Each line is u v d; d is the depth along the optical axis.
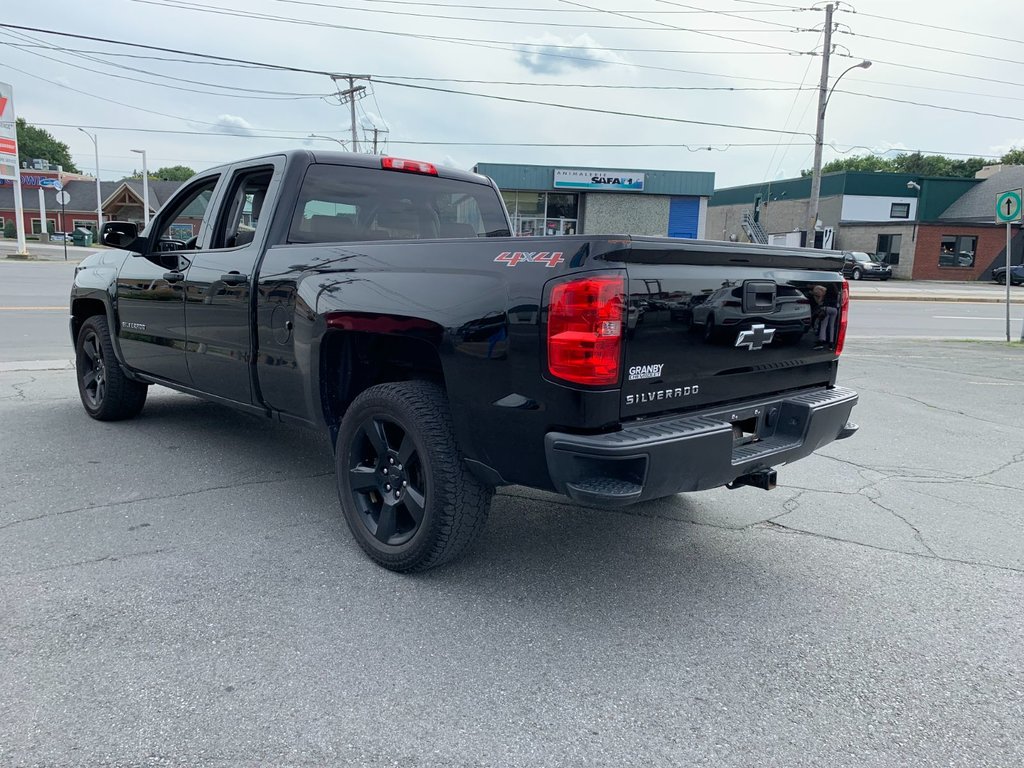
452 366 3.01
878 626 3.12
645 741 2.32
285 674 2.60
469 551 3.75
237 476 4.74
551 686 2.60
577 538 3.98
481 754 2.23
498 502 4.52
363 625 2.96
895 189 47.00
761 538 4.07
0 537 3.68
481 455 3.02
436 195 4.81
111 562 3.44
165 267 4.86
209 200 4.70
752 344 3.28
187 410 6.51
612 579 3.48
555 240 2.76
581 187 34.69
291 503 4.29
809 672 2.75
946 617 3.21
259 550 3.63
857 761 2.26
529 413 2.80
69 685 2.49
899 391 8.64
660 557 3.77
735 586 3.46
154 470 4.81
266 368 4.02
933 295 29.55
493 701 2.50
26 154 93.75
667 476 2.76
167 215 5.10
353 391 3.84
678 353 2.93
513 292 2.82
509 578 3.45
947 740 2.38
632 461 2.67
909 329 17.25
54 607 3.01
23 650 2.69
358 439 3.54
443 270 3.10
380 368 3.78
